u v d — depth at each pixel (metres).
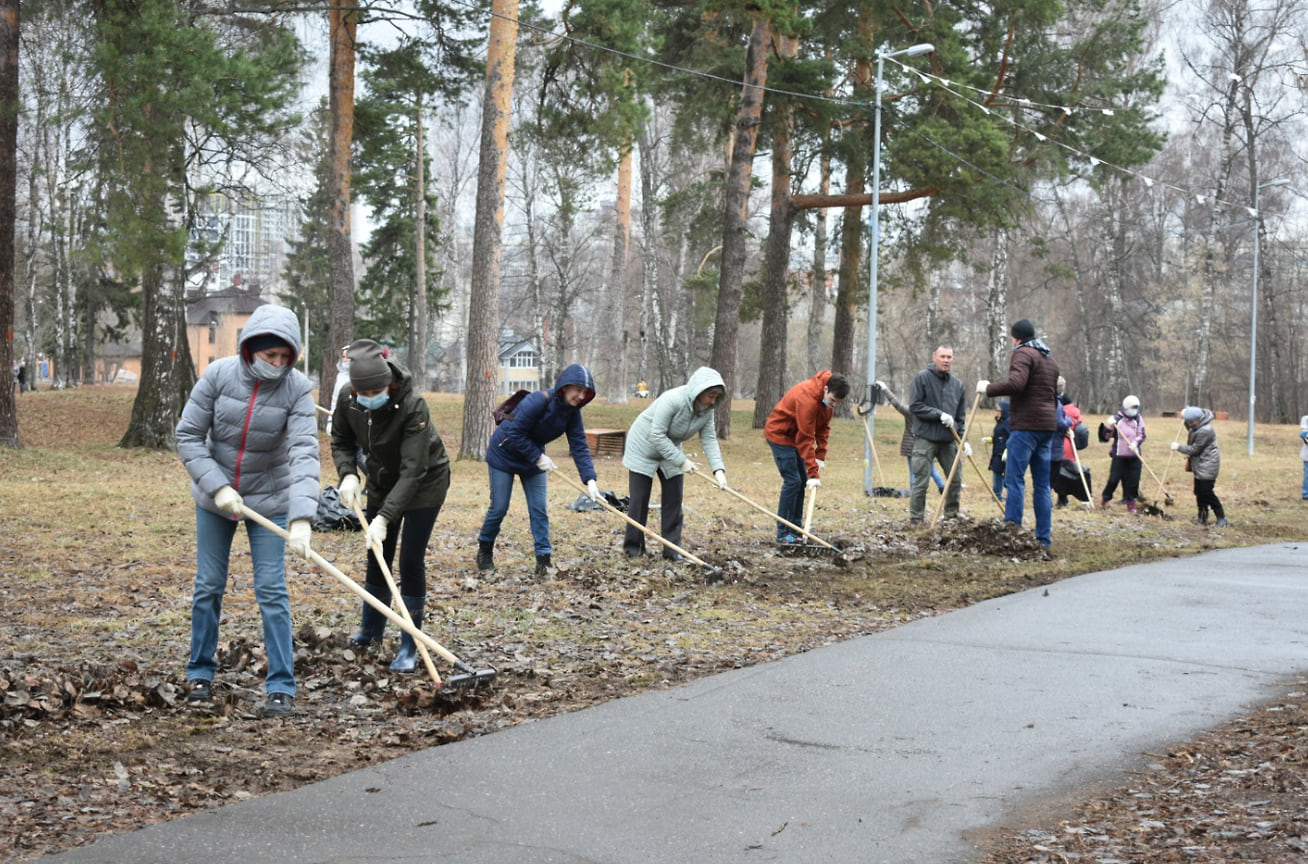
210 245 28.42
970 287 66.38
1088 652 6.77
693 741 4.99
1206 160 51.16
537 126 24.66
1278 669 6.29
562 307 51.88
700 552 11.08
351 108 27.69
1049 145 27.84
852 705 5.58
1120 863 3.57
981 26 29.11
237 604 8.27
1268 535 14.21
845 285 32.84
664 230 37.47
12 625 7.42
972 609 8.27
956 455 13.84
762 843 3.81
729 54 28.52
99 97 20.58
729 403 29.59
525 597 8.69
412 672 6.34
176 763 4.70
